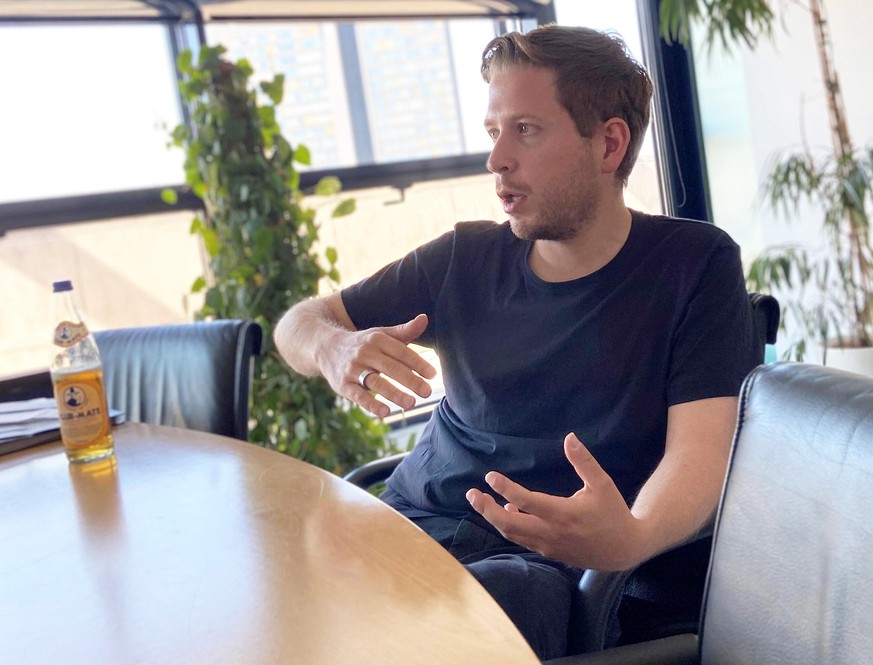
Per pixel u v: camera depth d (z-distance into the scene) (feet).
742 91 10.59
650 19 10.26
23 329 9.03
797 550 2.36
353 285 5.30
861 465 2.23
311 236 9.29
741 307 4.30
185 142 9.37
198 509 3.26
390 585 2.46
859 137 10.23
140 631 2.35
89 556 2.92
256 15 9.79
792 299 10.82
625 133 4.46
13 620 2.50
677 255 4.37
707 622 2.65
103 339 5.94
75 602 2.57
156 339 5.65
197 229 9.08
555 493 4.32
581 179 4.39
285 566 2.65
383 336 4.01
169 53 9.68
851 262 9.37
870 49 9.89
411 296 5.05
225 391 5.21
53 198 9.02
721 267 4.32
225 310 9.02
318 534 2.89
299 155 9.37
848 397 2.38
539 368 4.47
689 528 3.57
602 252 4.50
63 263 9.16
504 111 4.47
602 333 4.36
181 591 2.56
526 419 4.48
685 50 10.37
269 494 3.34
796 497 2.40
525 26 11.19
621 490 4.31
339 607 2.35
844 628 2.17
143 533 3.07
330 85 13.34
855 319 9.57
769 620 2.42
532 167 4.40
